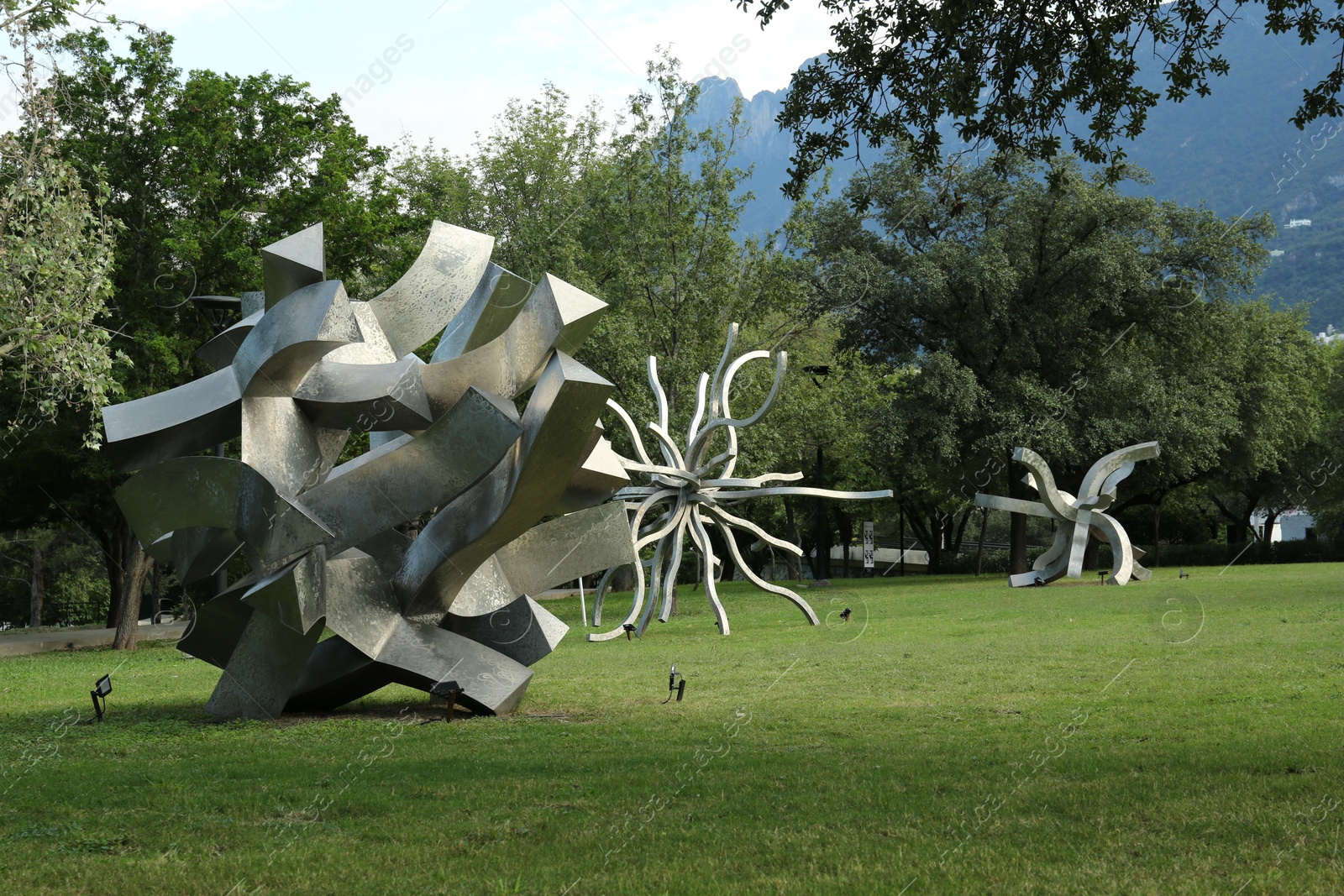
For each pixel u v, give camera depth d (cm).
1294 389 5059
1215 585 3228
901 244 4531
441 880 647
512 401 1350
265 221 2794
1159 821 731
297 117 2866
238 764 1045
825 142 1252
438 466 1277
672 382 3603
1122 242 4259
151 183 2703
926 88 1190
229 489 1262
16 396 2589
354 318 1250
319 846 726
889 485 5384
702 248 3831
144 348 2642
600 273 3969
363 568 1366
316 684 1400
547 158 4625
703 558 2650
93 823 805
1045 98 1222
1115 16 1173
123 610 2866
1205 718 1130
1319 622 2044
